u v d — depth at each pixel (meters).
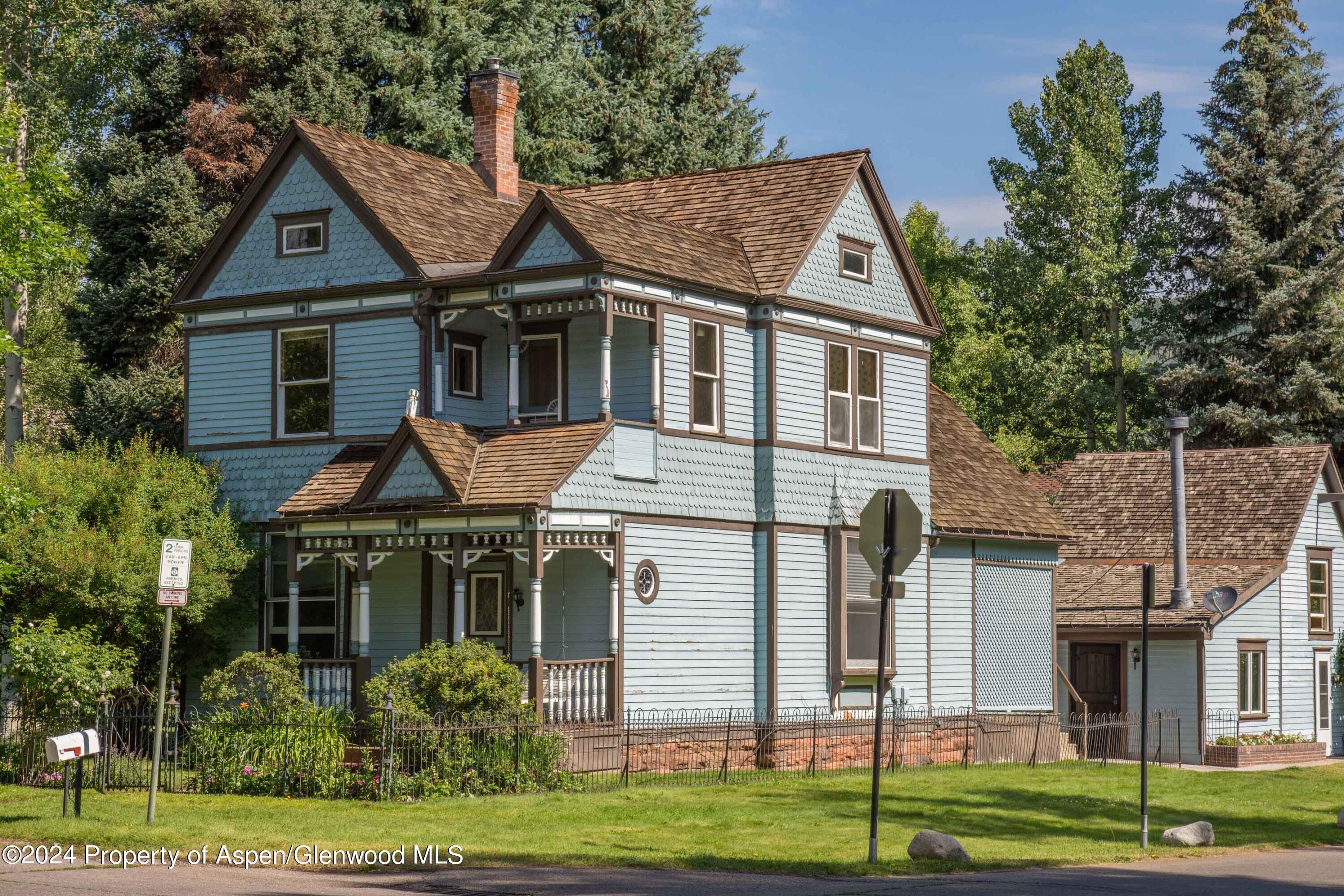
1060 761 33.62
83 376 42.66
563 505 24.80
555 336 28.25
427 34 44.94
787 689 28.77
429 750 22.41
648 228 28.03
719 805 22.19
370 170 29.83
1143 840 19.62
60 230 27.59
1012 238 64.94
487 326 28.97
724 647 27.94
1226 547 40.53
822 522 29.75
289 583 26.41
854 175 31.08
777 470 28.86
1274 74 58.50
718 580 27.95
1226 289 56.78
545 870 15.98
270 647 28.80
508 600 27.16
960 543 33.56
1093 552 42.25
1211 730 37.06
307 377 29.23
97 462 27.94
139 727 24.38
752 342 29.06
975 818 22.25
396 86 42.66
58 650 23.28
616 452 26.00
